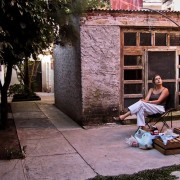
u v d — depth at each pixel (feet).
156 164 13.56
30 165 13.78
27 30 17.33
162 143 15.03
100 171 12.87
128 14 21.38
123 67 22.02
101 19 20.90
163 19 22.07
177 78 23.07
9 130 20.63
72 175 12.51
